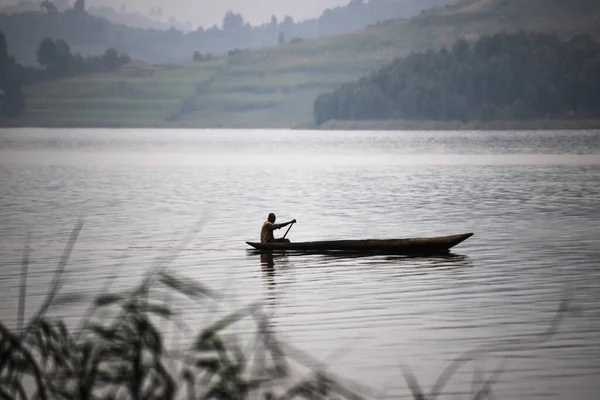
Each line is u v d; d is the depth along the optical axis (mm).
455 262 75625
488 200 142750
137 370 26625
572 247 84250
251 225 108562
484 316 53938
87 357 27234
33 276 70625
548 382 41188
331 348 46562
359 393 39281
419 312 55188
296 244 83250
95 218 118312
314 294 61500
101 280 68312
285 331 50219
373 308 56531
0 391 26797
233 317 29047
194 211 128125
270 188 176250
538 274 68750
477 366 43625
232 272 71875
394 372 42656
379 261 76875
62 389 27094
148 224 110312
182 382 33719
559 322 52031
